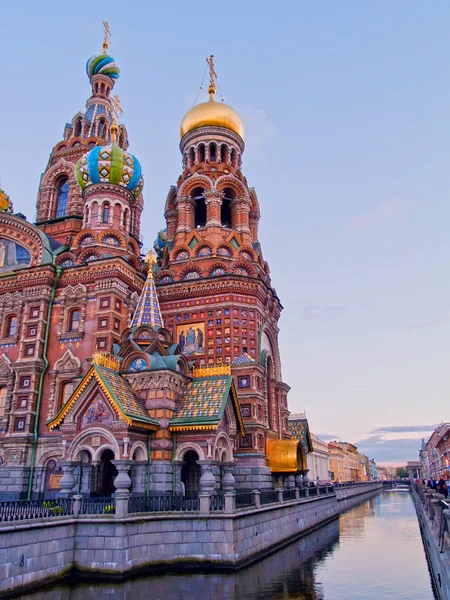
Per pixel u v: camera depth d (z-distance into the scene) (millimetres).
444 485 35812
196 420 28438
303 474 45688
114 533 21797
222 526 23531
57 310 40531
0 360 39719
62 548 21312
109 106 59969
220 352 42344
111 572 21219
